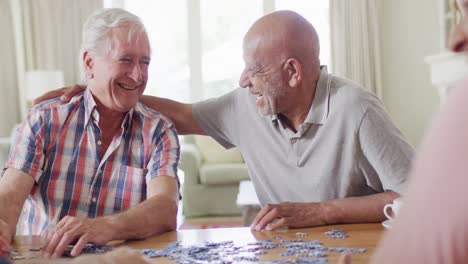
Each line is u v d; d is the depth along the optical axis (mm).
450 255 489
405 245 516
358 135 1707
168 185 1679
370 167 1745
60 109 1782
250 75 1759
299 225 1483
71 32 6242
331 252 1170
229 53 6695
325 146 1764
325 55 6812
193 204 5539
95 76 1751
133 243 1359
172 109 2023
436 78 4527
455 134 495
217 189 5559
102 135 1794
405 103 6895
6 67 6145
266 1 6688
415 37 6828
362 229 1429
